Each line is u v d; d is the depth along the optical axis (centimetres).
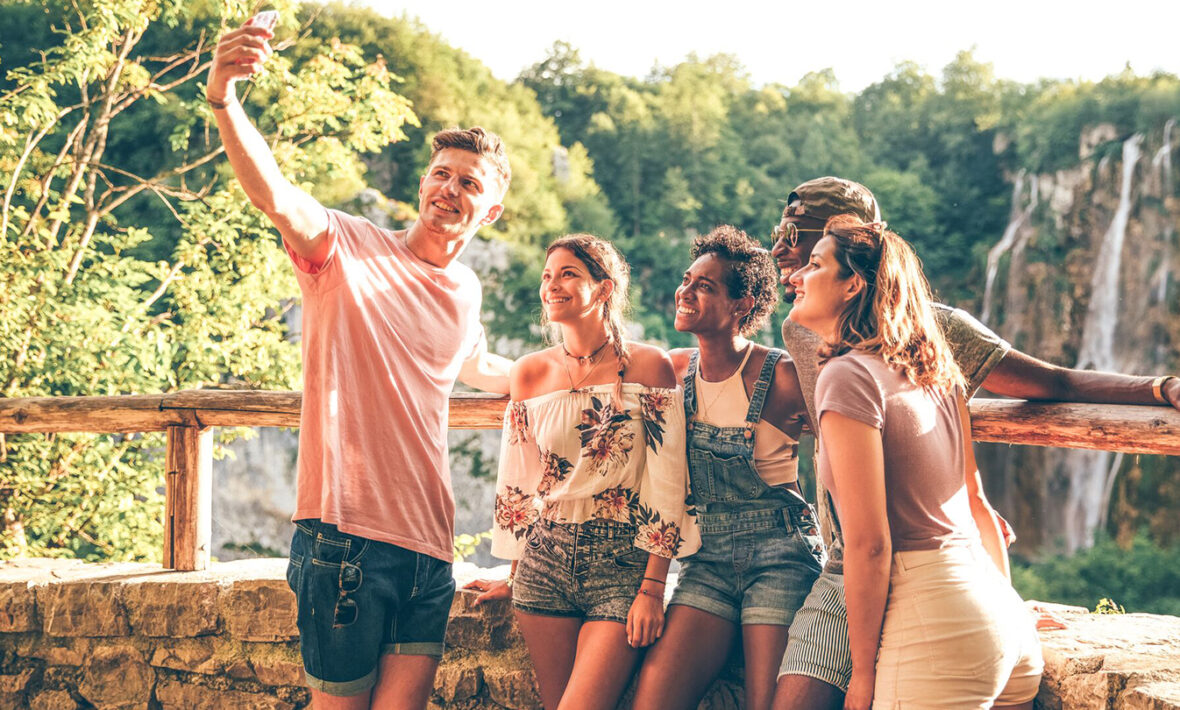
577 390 249
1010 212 5506
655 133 6581
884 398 198
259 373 1209
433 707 302
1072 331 3872
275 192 211
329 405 223
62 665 340
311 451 227
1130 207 3816
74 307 1015
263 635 319
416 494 233
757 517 248
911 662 195
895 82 8181
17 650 344
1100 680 217
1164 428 234
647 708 236
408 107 1224
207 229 1152
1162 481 2891
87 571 352
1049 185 4581
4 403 367
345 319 226
